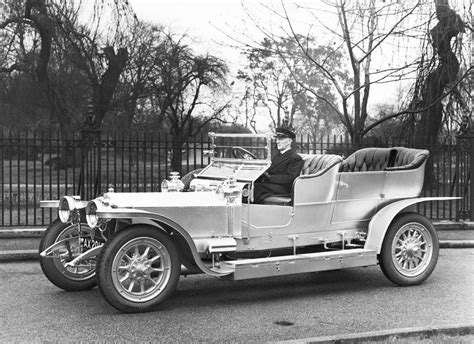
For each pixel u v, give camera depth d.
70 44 18.69
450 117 17.53
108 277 6.30
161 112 26.91
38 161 27.27
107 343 5.48
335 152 13.62
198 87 28.98
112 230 7.08
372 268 9.33
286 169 7.62
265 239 7.27
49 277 7.40
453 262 9.83
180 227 6.52
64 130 19.09
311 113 32.41
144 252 6.48
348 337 5.43
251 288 7.92
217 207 6.88
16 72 19.39
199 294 7.54
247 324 6.18
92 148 12.16
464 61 15.85
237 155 7.89
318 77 24.61
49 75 18.78
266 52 18.38
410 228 8.06
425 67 15.88
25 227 11.83
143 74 24.86
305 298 7.37
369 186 7.99
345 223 7.84
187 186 8.20
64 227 7.48
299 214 7.47
